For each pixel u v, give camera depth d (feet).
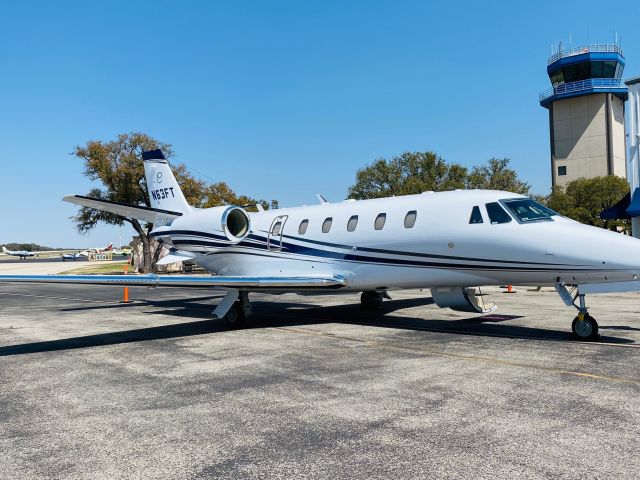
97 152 130.21
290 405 17.97
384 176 164.25
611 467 12.34
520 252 30.19
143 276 34.40
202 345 30.58
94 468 13.03
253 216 46.68
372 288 38.11
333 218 39.83
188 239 48.11
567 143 175.73
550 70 178.09
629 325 33.83
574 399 17.76
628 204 67.97
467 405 17.43
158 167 53.67
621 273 26.96
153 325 39.96
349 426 15.66
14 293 81.61
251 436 15.03
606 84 167.22
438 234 33.50
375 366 23.72
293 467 12.83
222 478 12.31
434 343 29.25
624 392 18.48
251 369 23.77
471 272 32.42
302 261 41.04
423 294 59.52
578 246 28.19
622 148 178.19
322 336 32.86
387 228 36.17
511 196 32.42
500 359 24.44
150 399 19.16
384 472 12.39
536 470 12.26
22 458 13.76
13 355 28.66
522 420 15.76
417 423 15.76
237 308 38.19
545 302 49.32
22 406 18.63
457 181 158.92
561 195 144.05
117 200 134.00
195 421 16.51
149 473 12.67
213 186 156.46
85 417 17.17
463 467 12.52
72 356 27.94
